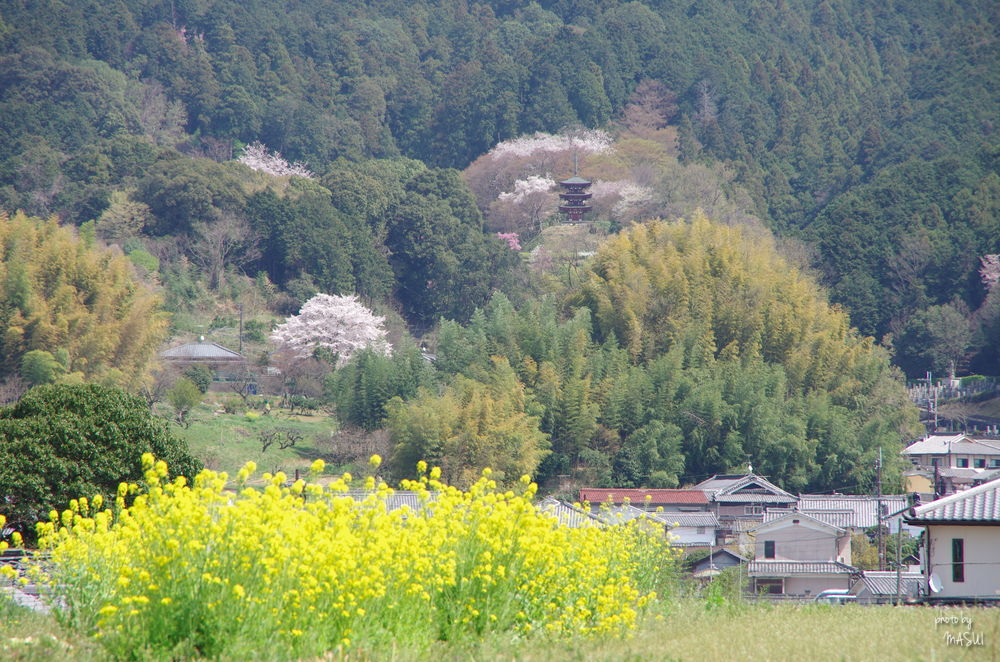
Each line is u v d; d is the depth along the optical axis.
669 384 105.31
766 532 71.31
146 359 115.00
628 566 24.62
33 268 116.25
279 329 137.50
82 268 117.88
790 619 21.11
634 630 19.38
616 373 108.75
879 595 47.78
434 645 16.48
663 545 28.42
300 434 107.06
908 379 157.62
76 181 178.12
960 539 35.53
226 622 14.37
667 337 118.25
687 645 17.08
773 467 99.31
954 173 181.88
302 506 17.05
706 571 66.19
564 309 126.31
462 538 18.09
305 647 14.84
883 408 111.75
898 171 184.75
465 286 167.38
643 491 85.88
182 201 167.00
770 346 119.38
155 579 14.59
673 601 26.25
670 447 97.94
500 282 167.00
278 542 14.90
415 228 175.38
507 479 89.44
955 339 155.62
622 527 26.50
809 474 100.38
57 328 109.69
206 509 15.55
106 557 16.47
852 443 102.38
